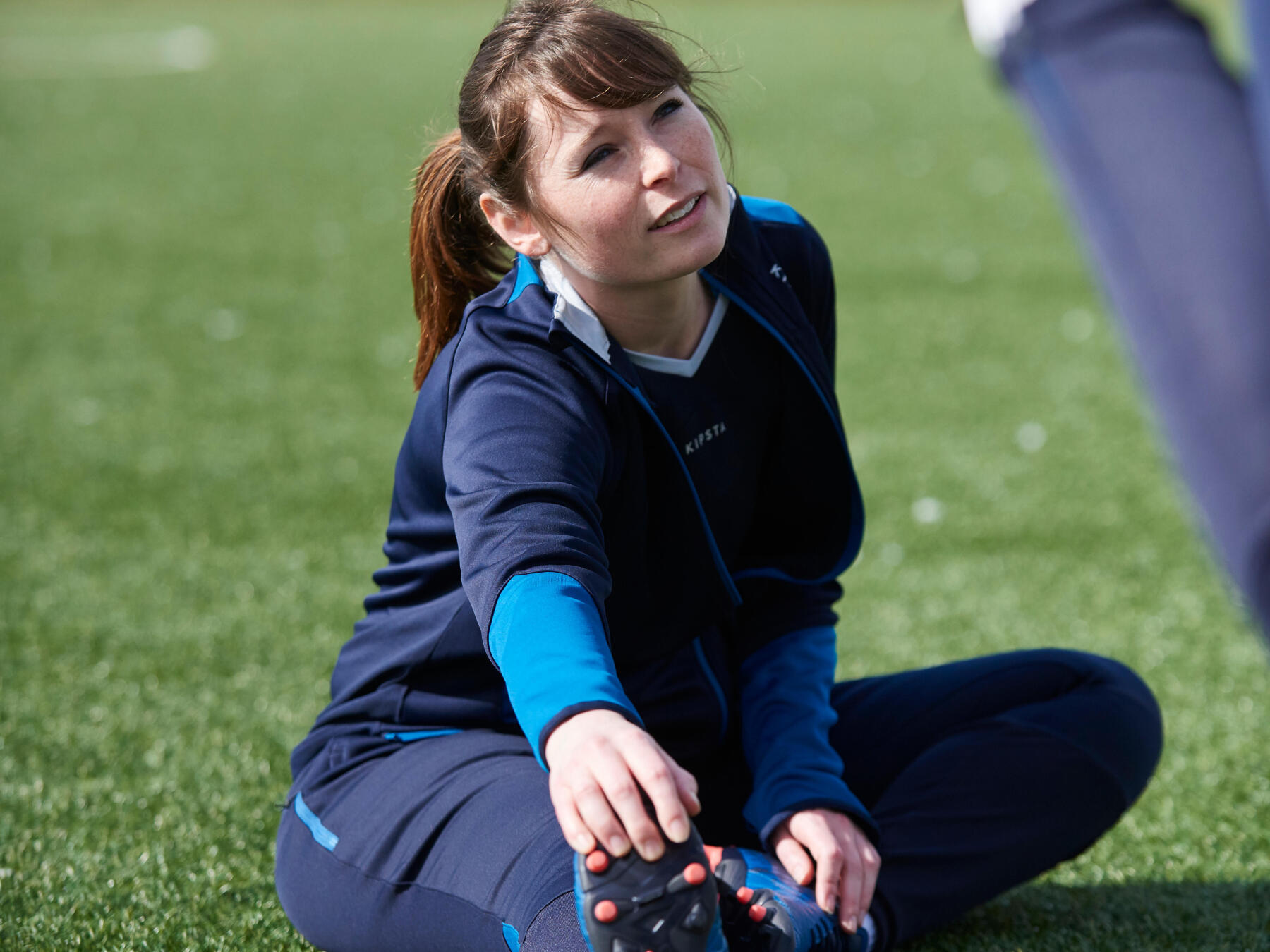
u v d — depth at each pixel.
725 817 4.76
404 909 4.07
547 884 3.71
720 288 4.30
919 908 4.37
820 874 4.08
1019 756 4.49
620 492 4.24
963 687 4.84
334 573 9.63
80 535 10.45
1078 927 4.90
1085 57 1.95
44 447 12.59
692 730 4.64
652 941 3.19
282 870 4.51
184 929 5.09
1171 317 1.84
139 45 60.50
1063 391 13.97
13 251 21.61
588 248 3.92
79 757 6.85
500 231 4.19
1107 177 1.91
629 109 3.80
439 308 4.66
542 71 3.83
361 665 4.66
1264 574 1.81
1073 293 18.11
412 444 4.41
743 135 32.75
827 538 4.82
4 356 15.78
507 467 3.87
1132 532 10.19
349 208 25.31
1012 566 9.60
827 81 43.81
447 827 4.08
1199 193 1.84
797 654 4.78
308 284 19.39
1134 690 4.75
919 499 11.03
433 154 4.54
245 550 10.11
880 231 22.33
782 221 4.79
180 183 27.84
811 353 4.45
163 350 15.99
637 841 3.14
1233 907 5.04
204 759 6.81
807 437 4.59
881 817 4.43
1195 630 8.38
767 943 3.85
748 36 58.91
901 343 15.92
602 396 4.09
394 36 63.47
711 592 4.50
